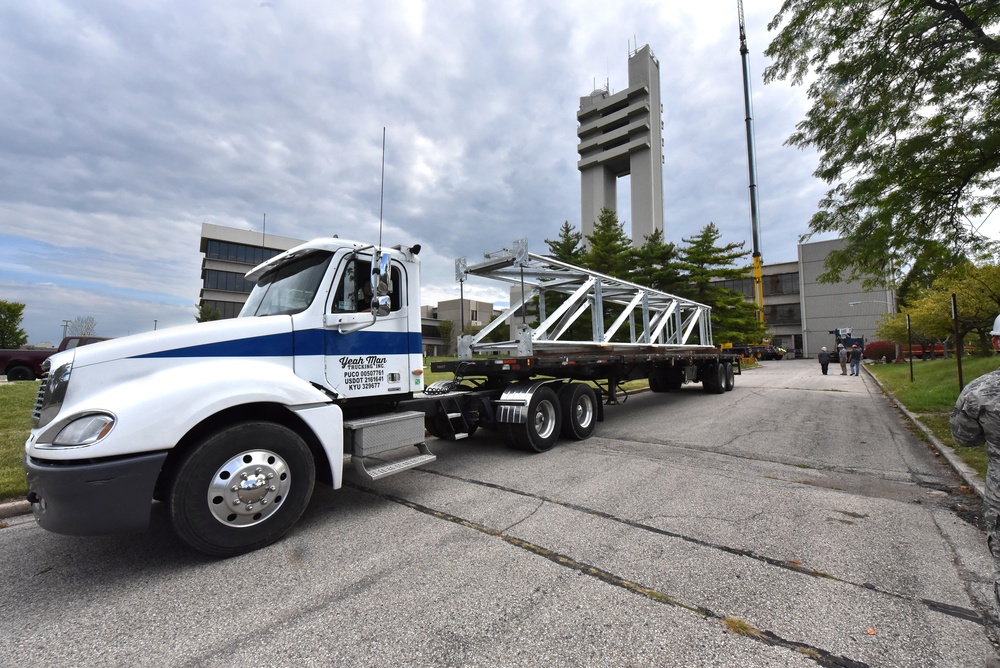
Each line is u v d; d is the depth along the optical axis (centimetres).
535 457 621
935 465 567
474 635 236
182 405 311
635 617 250
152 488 298
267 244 5594
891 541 346
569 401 712
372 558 327
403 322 501
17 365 1844
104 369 322
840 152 867
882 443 694
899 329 2530
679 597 270
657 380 1346
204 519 317
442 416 570
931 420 817
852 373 2202
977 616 248
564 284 935
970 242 824
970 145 704
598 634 235
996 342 224
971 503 430
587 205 7062
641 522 387
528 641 230
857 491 467
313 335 419
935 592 273
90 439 285
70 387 308
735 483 495
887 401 1209
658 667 211
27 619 259
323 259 441
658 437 753
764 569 304
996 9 691
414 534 368
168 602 274
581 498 449
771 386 1689
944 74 762
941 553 326
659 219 6538
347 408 475
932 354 3014
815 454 626
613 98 6725
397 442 453
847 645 225
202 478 317
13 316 4069
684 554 326
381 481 514
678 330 1255
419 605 265
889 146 816
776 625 242
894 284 935
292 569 313
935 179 750
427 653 223
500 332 2838
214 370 344
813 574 297
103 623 254
